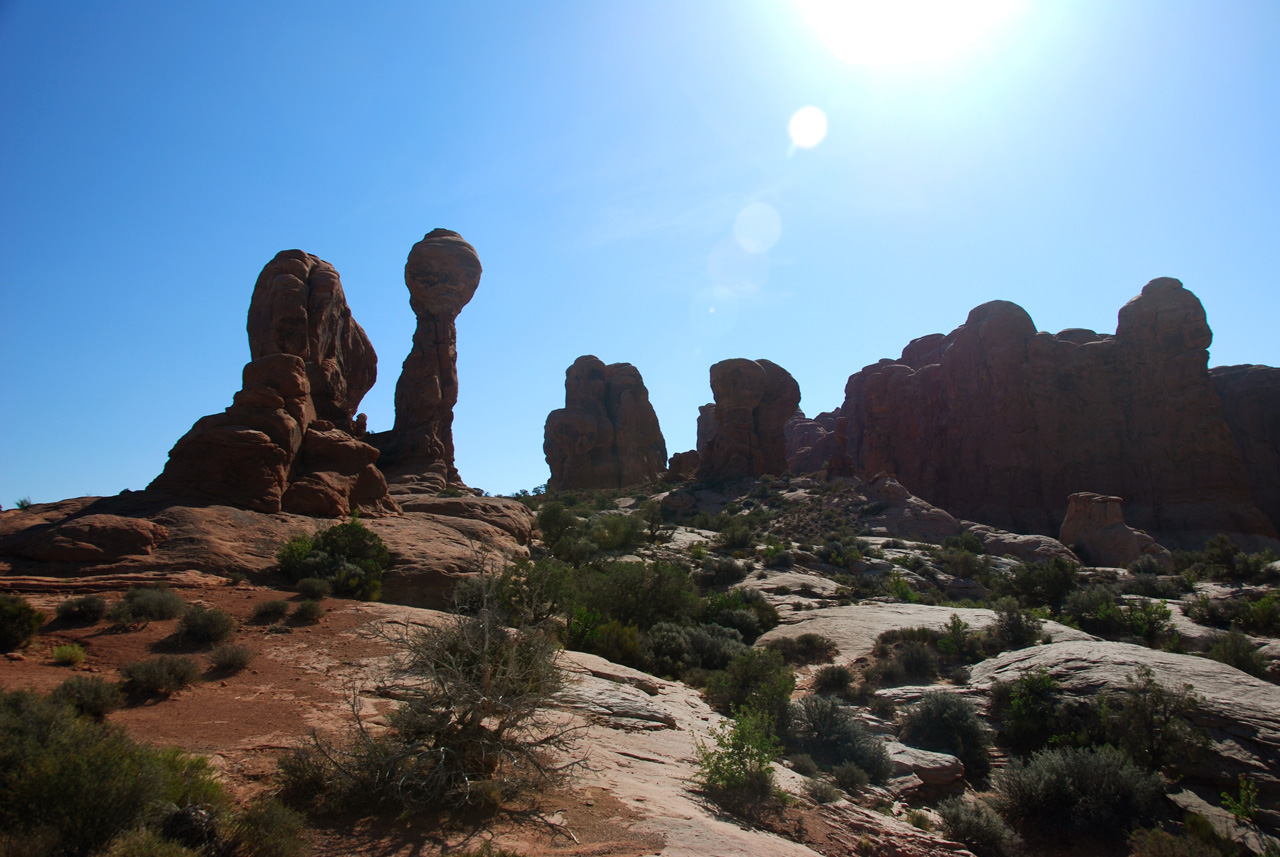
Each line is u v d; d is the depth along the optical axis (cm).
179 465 2555
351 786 749
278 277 4031
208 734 915
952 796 1585
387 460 5009
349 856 630
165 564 2014
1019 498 9100
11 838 508
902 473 10925
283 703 1111
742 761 1073
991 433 9562
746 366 9638
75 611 1501
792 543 5603
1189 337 9031
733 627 3109
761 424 9656
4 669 1147
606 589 2769
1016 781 1543
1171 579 4666
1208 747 1634
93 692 948
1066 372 9606
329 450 3083
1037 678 1983
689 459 10412
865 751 1603
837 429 8669
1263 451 9481
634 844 737
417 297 5531
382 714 1094
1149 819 1463
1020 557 6225
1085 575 5156
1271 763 1605
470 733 812
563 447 10631
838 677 2369
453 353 5538
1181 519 8331
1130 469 8925
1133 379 9269
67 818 527
